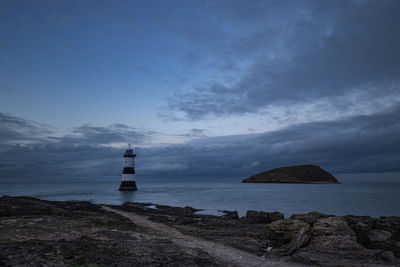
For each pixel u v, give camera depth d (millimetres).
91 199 104062
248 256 20422
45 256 15414
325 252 20625
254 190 179500
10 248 16469
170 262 16516
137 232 25688
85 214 40875
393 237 27359
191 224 39312
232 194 135500
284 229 25500
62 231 23516
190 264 16625
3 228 23438
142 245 19625
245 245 24328
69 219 31688
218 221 41719
